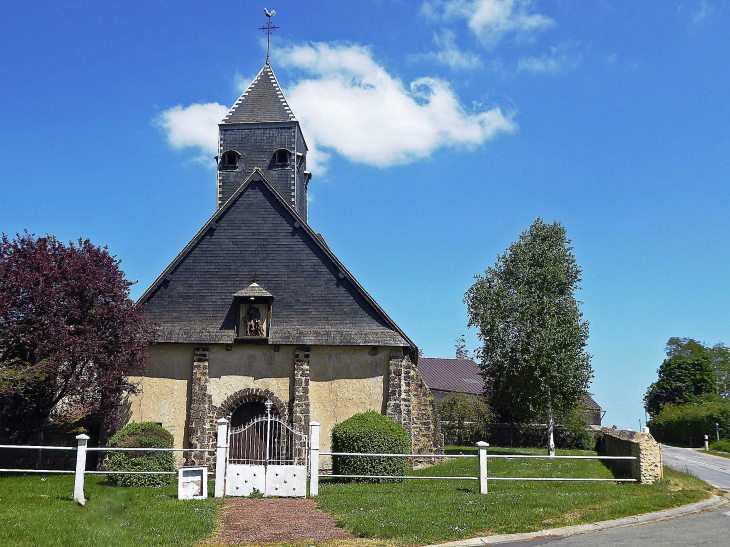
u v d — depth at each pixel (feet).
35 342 66.59
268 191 83.66
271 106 94.48
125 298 73.82
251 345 78.02
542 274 103.50
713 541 34.73
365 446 64.59
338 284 80.18
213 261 81.10
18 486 56.29
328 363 78.33
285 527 40.98
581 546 34.42
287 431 75.92
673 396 276.00
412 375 81.92
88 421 85.87
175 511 45.60
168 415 76.43
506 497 47.60
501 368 102.94
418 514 42.50
